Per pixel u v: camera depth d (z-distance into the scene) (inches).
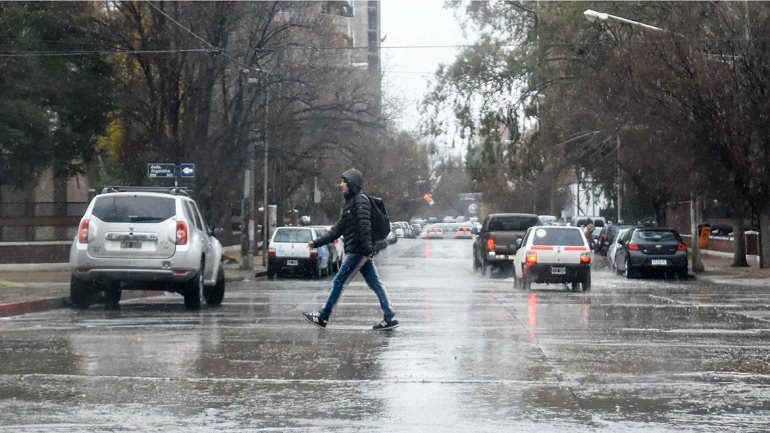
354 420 862.5
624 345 1373.0
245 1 4259.4
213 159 4311.0
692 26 4001.0
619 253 4143.7
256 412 895.7
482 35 5098.4
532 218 4087.1
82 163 4392.2
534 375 1107.3
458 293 2637.8
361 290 2827.3
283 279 3897.6
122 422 850.8
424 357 1244.5
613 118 4256.9
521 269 2883.9
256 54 4357.8
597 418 874.8
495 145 5157.5
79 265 2004.2
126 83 4377.5
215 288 2218.3
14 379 1062.4
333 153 4992.6
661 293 2684.5
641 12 4650.6
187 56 4163.4
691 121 3878.0
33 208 4276.6
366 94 4785.9
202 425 840.3
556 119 4881.9
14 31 3912.4
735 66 3841.0
